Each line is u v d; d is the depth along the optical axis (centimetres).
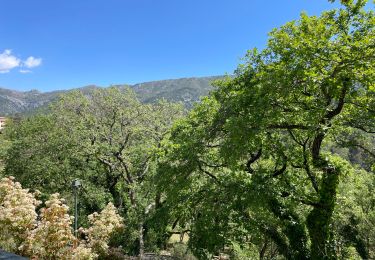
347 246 1705
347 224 2072
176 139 1644
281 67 1152
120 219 1692
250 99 1221
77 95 2750
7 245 1194
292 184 1399
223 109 1326
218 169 1560
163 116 2680
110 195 2762
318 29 1180
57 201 1291
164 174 1502
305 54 1091
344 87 1162
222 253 2072
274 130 1330
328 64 1123
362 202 2286
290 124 1288
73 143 2653
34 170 2752
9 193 1398
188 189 1572
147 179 2239
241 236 1352
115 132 2633
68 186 2716
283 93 1110
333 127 1308
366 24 1170
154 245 2414
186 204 1524
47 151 2831
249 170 1491
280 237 1495
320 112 1139
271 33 1330
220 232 1292
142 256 2031
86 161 2814
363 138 1398
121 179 2770
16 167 2892
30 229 1308
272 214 1380
